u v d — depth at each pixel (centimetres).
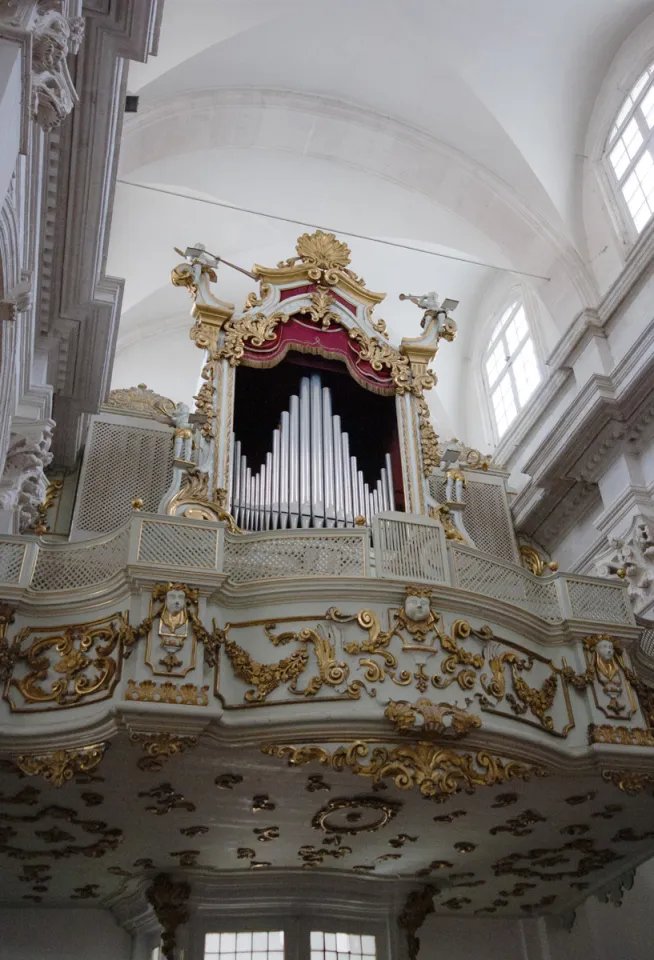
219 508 1072
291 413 1230
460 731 791
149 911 1062
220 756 788
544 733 851
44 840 928
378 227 1692
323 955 1098
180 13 1255
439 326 1336
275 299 1291
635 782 854
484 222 1578
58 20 655
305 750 777
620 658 921
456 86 1447
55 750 755
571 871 1088
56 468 1209
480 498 1415
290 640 816
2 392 813
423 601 847
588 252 1489
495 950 1208
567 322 1477
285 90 1478
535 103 1459
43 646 793
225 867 1040
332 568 877
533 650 898
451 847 1004
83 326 1017
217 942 1085
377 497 1174
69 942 1082
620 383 1256
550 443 1342
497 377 1767
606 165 1491
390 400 1297
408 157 1568
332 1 1331
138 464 1214
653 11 1407
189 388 1895
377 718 780
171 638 775
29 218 771
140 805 867
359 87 1498
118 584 801
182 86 1377
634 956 1158
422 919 1106
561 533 1414
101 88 819
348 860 1041
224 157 1557
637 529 1200
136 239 1692
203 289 1259
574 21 1395
